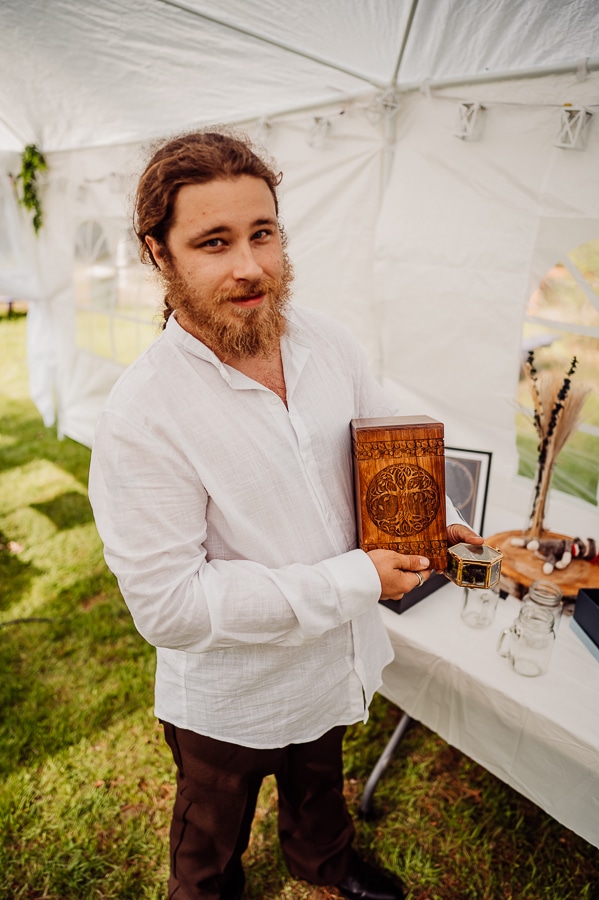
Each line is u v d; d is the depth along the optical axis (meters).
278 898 1.84
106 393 4.63
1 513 4.07
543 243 2.09
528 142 2.02
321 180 2.69
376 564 1.14
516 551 1.97
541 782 1.49
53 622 3.03
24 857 1.95
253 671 1.24
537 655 1.50
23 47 2.31
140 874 1.91
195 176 0.94
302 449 1.18
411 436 1.17
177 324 1.13
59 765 2.26
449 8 1.61
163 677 1.34
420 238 2.38
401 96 2.29
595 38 1.65
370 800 2.01
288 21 1.80
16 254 4.62
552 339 3.59
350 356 1.35
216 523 1.18
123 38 2.12
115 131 3.27
